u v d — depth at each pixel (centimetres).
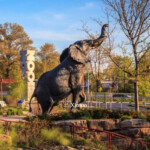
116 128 1369
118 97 4400
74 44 1468
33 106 2058
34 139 1029
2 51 5497
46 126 1155
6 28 5778
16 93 3192
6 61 5591
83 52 1480
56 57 7325
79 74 1471
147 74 1688
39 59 7294
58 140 1059
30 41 5991
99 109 1500
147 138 1355
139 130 1387
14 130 1080
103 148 1079
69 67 1470
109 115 1455
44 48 7269
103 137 1292
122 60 1766
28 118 1339
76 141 1109
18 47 5931
